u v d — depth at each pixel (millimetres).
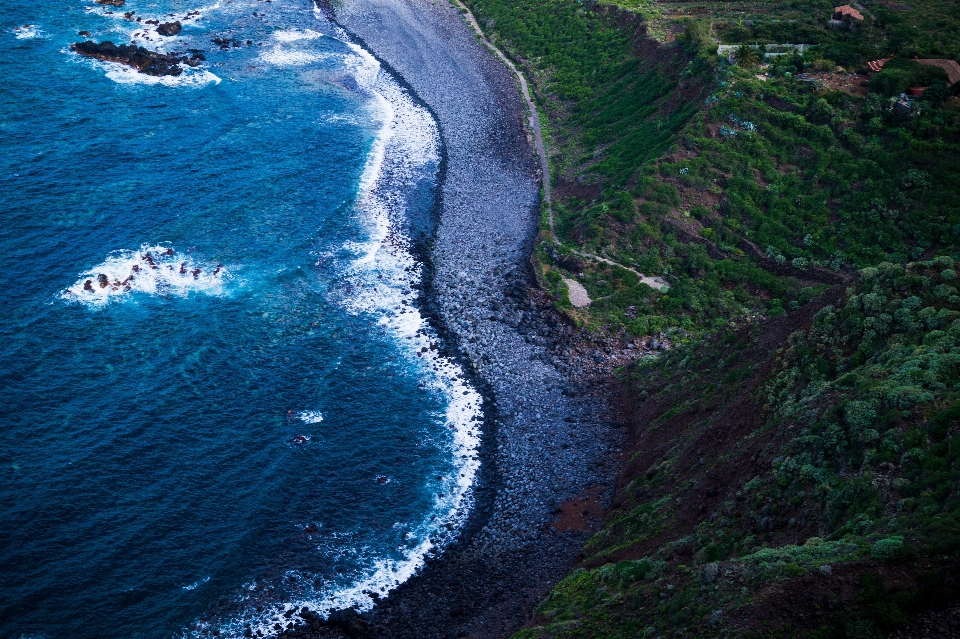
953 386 41125
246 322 70938
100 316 69188
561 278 77875
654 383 64000
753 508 42188
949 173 76875
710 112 85938
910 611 32344
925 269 49750
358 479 58312
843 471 40250
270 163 92875
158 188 85750
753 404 50156
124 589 48969
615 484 56688
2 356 63625
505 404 65375
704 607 36188
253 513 54906
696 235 79062
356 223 84875
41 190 82125
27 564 49375
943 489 35844
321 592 50406
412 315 73625
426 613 49031
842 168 80250
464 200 89688
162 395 62812
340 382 66188
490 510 56625
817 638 32500
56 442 57656
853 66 90562
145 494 55094
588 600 42719
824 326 50312
